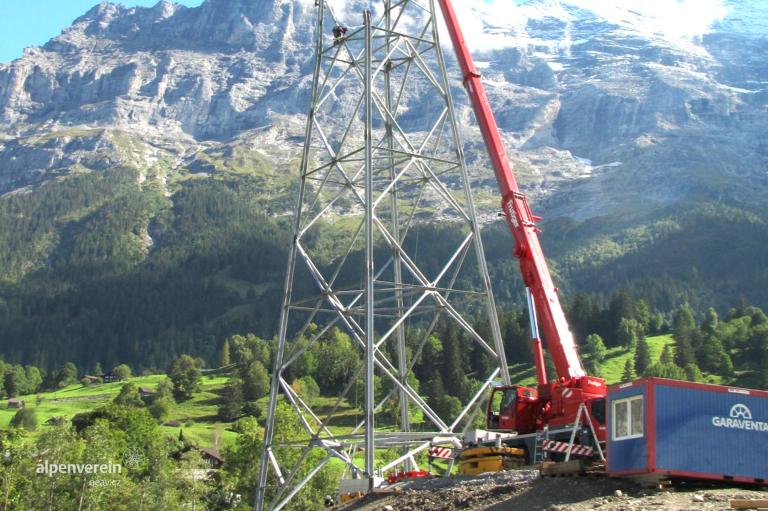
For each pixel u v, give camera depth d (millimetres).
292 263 49469
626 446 33000
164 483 89938
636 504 29656
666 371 169250
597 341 198250
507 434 43125
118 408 147750
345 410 169250
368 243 43844
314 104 51719
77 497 83000
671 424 32250
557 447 37750
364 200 49906
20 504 82062
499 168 45031
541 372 43531
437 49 51688
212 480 110938
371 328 42594
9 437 102125
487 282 47812
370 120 46125
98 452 86312
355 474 45406
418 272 49188
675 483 32875
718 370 185375
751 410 33375
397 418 133000
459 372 184750
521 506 31922
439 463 100750
